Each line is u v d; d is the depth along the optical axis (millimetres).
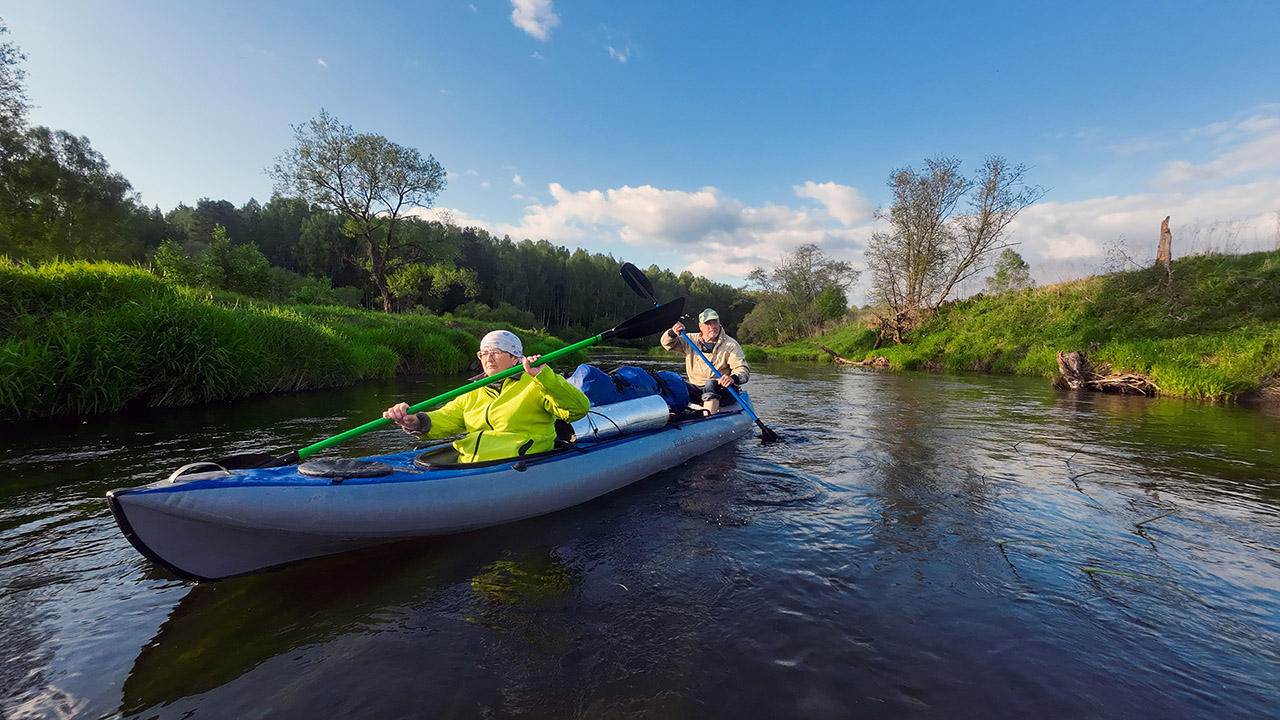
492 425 3188
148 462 3906
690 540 2818
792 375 15430
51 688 1639
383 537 2496
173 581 2285
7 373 5180
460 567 2461
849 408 7887
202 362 6645
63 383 5492
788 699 1658
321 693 1648
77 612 2041
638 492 3590
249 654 1830
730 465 4336
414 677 1729
